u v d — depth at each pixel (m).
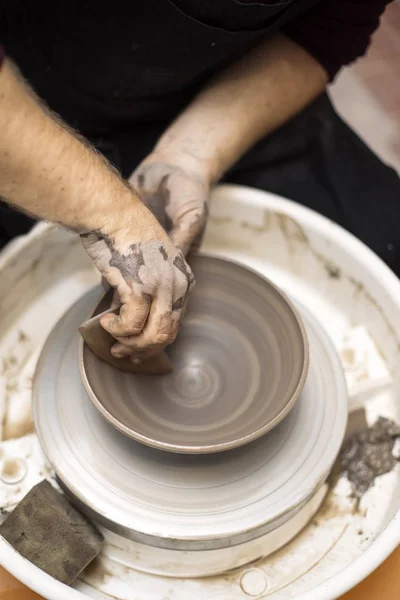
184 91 1.40
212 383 1.09
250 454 1.01
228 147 1.32
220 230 1.48
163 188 1.21
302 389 1.03
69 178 0.83
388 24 3.05
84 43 1.26
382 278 1.28
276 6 1.17
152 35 1.20
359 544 1.06
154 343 0.94
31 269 1.32
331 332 1.37
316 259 1.41
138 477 0.99
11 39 1.33
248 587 1.01
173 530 0.94
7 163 0.78
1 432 1.16
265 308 1.12
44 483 1.03
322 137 1.53
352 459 1.16
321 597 0.88
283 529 1.05
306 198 1.52
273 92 1.38
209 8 1.15
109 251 0.92
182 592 1.00
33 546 0.95
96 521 1.01
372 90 2.79
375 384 1.25
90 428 1.04
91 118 1.43
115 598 0.99
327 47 1.42
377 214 1.47
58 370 1.10
